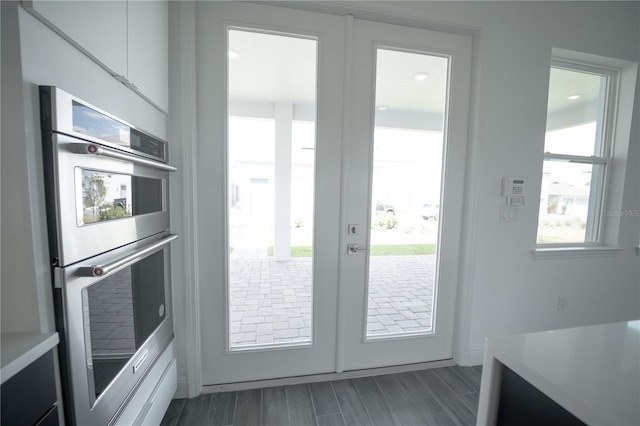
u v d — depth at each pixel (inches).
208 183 56.5
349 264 64.8
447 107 66.4
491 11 63.1
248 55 59.4
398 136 65.8
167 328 51.3
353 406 56.7
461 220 70.0
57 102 24.4
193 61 52.3
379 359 68.8
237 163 62.1
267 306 80.2
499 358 23.0
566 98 76.5
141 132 40.9
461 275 70.3
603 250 77.0
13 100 22.7
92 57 29.8
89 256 29.2
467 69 66.2
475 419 54.2
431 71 65.7
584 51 69.7
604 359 21.6
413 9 58.4
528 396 21.1
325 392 60.4
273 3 54.7
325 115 60.2
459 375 67.4
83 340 28.3
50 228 25.3
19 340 24.0
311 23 57.2
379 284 95.7
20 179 23.5
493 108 65.7
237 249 86.1
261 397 58.5
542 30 66.5
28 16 22.6
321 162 61.1
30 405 23.2
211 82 54.7
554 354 22.2
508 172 68.1
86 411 28.8
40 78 23.9
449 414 55.3
